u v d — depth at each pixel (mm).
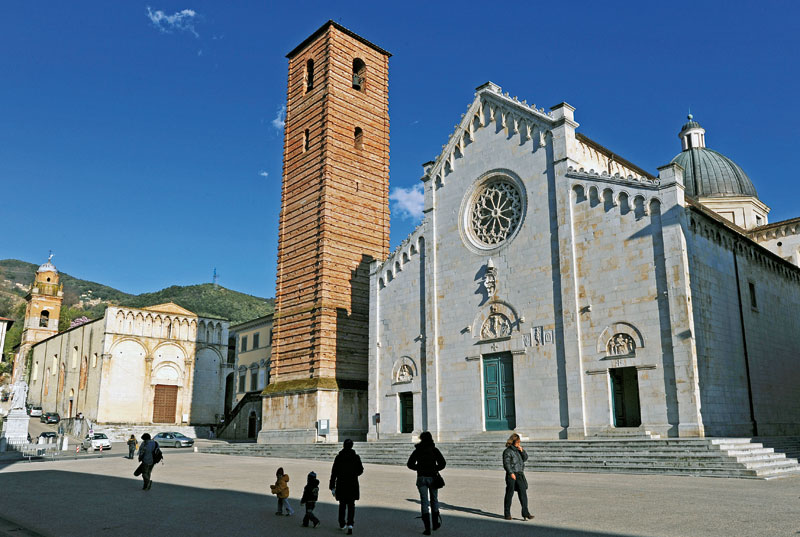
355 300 58375
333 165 59625
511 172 43062
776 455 29719
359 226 60344
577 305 37594
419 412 46000
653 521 16203
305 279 58719
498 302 42125
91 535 17078
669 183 34688
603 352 36031
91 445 66375
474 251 44344
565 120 40344
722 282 37156
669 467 27875
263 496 24859
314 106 62594
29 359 128375
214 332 100312
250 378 83812
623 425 36281
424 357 46375
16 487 29469
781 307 44281
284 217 63219
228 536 16500
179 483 30234
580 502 20016
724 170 68062
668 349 33438
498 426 40875
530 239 41000
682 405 32344
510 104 43781
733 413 34938
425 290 47031
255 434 76250
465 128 46781
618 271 36156
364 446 44312
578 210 38656
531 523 16844
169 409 93250
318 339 55344
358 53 65000
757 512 17031
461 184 46375
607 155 46469
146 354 92188
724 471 26188
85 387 94812
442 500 21859
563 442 33656
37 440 78562
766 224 66188
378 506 20891
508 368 41125
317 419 52938
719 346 35156
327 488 27391
